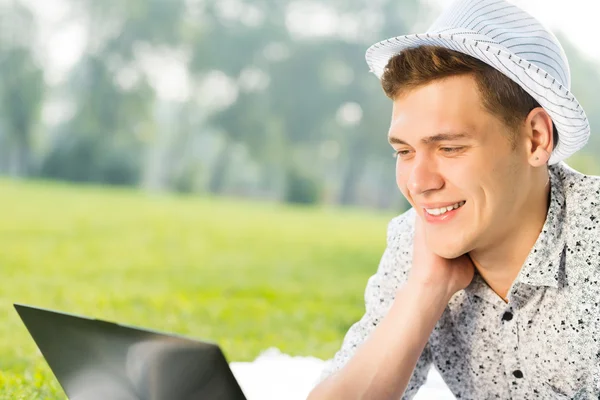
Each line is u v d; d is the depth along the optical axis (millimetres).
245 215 19984
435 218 1967
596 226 1993
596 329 2008
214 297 8547
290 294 9156
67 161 27812
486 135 1868
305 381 3465
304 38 28625
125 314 6652
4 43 27172
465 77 1854
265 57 28641
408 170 1980
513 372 2189
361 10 28406
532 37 1977
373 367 2055
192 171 28422
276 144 28422
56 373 2066
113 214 17719
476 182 1880
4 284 7953
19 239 12664
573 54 19828
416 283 2111
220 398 1734
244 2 28750
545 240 1993
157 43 28484
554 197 2025
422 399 3082
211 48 28562
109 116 28297
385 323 2111
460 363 2307
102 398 2033
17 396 2979
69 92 28203
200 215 19094
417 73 1875
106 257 11633
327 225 18766
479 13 1987
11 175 27406
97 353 1881
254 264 12070
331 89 28375
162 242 13977
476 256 2088
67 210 17703
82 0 28016
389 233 2352
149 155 28469
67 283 8609
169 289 8992
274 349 4258
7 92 27234
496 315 2150
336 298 8992
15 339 4527
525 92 1890
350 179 28125
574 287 2018
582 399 2107
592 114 19781
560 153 2035
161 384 1794
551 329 2068
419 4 28438
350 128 28188
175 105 28641
